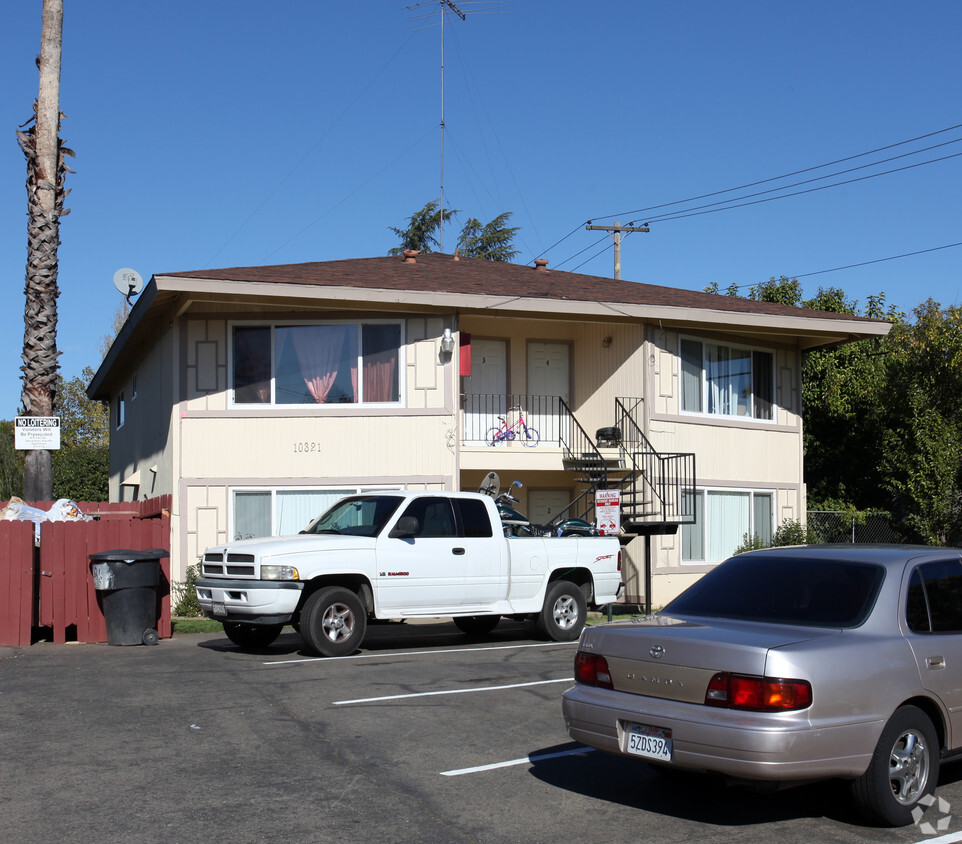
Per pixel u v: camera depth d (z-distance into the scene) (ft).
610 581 45.24
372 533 39.01
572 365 67.46
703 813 19.53
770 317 63.62
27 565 40.75
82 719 26.58
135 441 72.43
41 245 52.11
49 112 52.11
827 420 82.99
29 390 51.98
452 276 63.16
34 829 17.97
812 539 65.51
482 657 38.09
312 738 24.73
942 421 70.18
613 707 19.48
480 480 65.41
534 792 20.71
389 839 17.66
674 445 62.44
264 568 36.60
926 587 20.71
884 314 88.48
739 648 18.07
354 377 57.16
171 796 19.99
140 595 41.14
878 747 18.37
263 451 56.24
